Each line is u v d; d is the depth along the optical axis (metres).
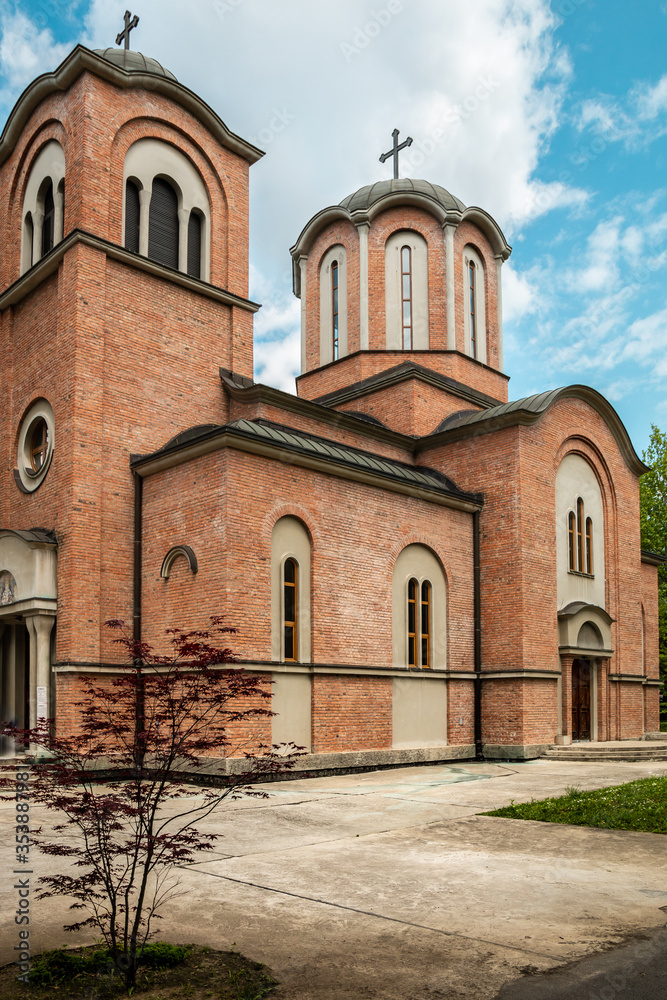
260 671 16.56
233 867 9.16
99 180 19.75
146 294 20.30
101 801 6.12
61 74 20.23
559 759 21.59
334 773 17.88
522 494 22.48
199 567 17.02
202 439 17.00
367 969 5.98
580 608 23.83
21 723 20.08
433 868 9.08
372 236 28.03
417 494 21.22
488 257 29.56
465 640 22.28
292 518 18.03
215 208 22.69
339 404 27.86
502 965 6.03
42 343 20.23
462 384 27.34
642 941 6.54
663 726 38.94
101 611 17.97
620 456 27.61
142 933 6.76
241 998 5.45
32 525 19.58
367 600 19.45
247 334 22.47
